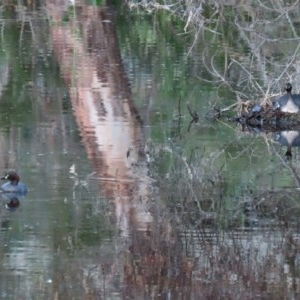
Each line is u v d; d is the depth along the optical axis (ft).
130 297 43.83
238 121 80.94
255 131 78.84
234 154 70.69
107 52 107.45
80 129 76.13
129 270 46.47
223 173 65.10
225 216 55.36
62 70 97.25
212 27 112.98
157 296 44.21
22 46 110.63
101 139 73.15
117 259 47.70
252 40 101.04
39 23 124.47
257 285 45.62
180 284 45.55
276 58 96.48
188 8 95.20
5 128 75.61
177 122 79.82
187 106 82.89
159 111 83.05
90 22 123.85
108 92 87.45
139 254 48.24
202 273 46.78
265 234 52.44
